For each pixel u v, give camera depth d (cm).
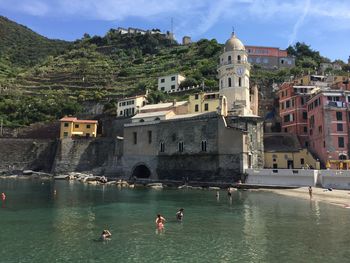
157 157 8288
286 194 5578
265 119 9519
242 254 2436
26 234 3009
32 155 10181
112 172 8962
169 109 9338
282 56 14350
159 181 7744
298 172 6244
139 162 8569
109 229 3212
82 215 3906
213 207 4422
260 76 12288
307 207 4303
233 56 8381
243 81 8269
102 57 18375
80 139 9681
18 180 8625
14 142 10288
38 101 12500
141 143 8625
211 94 9238
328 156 7138
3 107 12219
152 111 9600
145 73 15138
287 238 2828
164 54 17825
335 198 4972
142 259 2358
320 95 7475
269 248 2562
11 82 14525
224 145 7250
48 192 6041
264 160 7725
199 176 7500
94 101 12281
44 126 11194
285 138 8312
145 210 4238
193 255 2430
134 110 10631
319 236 2872
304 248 2548
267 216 3762
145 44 19825
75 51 18888
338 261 2258
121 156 8931
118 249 2578
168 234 3017
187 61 15725
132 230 3172
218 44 16475
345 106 7350
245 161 7006
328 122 7275
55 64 17250
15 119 11962
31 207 4438
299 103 8569
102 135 10825
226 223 3441
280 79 11738
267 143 8244
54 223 3462
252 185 6488
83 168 9469
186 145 7844
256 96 9519
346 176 5850
